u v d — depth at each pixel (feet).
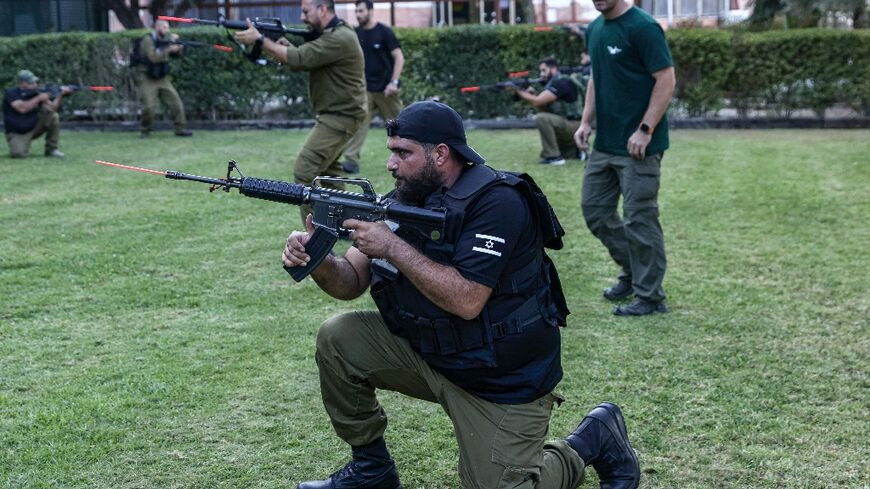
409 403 14.15
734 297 19.31
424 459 12.39
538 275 9.90
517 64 49.08
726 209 27.68
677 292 19.74
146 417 13.55
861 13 56.13
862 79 46.88
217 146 43.19
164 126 51.24
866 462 12.20
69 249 23.15
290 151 41.16
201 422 13.43
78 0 61.98
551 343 9.96
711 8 66.95
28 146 39.63
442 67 49.73
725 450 12.59
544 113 36.99
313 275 10.40
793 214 26.89
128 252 22.91
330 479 11.21
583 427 11.05
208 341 16.78
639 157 17.57
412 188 9.75
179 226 25.80
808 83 47.73
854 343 16.56
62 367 15.48
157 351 16.24
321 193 9.86
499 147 41.98
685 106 48.93
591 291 20.01
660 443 12.78
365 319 10.57
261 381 14.92
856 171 33.68
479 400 9.84
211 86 50.93
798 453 12.48
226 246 23.63
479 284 9.30
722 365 15.60
